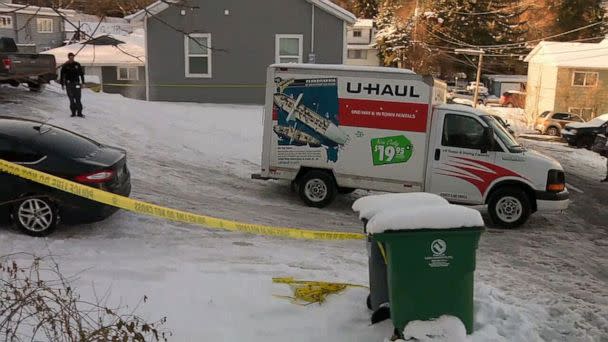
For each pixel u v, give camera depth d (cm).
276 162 1091
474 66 6144
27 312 439
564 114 3719
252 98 2452
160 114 1856
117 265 632
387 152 1039
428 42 6059
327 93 1052
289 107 1070
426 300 447
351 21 2398
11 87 1998
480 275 737
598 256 882
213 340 461
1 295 459
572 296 677
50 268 604
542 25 6531
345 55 2434
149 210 618
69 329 392
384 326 487
